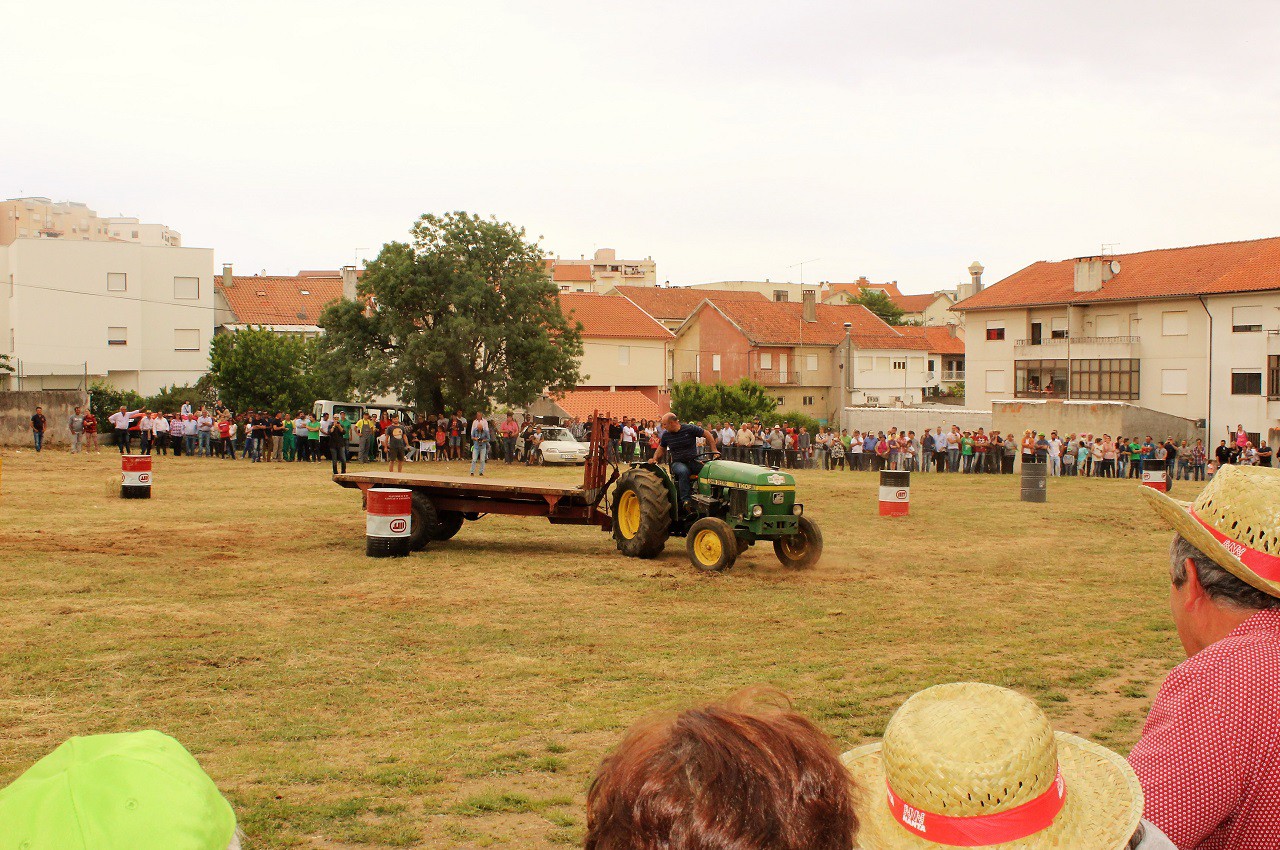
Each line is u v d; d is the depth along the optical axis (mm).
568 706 7445
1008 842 1602
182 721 6992
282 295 71688
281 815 5312
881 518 20047
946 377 87938
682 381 71562
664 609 11086
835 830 1370
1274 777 2043
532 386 43344
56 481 24797
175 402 51156
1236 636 2219
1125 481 30719
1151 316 54250
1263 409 49938
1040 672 8477
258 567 13305
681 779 1323
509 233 43906
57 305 59156
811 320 72062
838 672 8438
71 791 1314
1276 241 53156
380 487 15570
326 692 7758
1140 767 2094
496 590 12031
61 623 9805
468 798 5609
